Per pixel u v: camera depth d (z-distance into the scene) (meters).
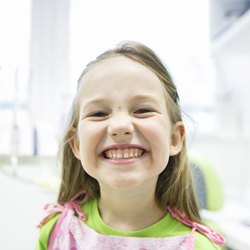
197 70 1.56
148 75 0.56
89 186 0.67
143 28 1.48
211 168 0.92
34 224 0.87
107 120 0.52
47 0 1.40
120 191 0.54
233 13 1.49
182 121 0.63
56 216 0.66
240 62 1.46
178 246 0.55
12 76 1.22
